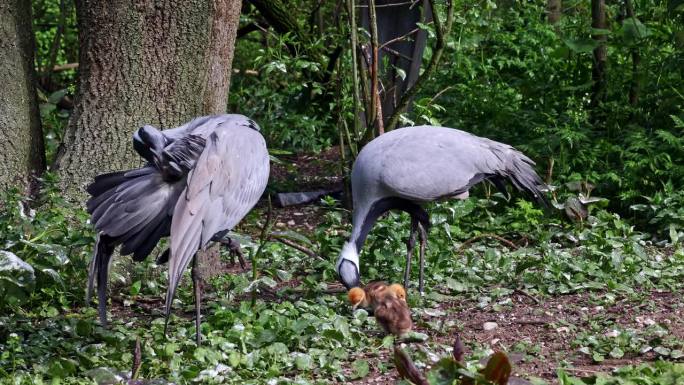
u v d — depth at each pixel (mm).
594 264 9422
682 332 7461
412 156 8984
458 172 9125
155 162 7031
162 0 9031
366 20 12836
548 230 10867
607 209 11969
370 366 7031
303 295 9039
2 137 9312
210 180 7047
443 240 10031
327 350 7234
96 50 9133
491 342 7527
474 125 13945
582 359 7008
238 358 6859
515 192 12211
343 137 12523
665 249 10477
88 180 9141
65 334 7840
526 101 14180
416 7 12945
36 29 18562
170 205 7109
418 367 6793
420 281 9016
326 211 12906
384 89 12320
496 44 15539
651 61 13000
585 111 13094
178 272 6828
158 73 9133
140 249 7227
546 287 8984
